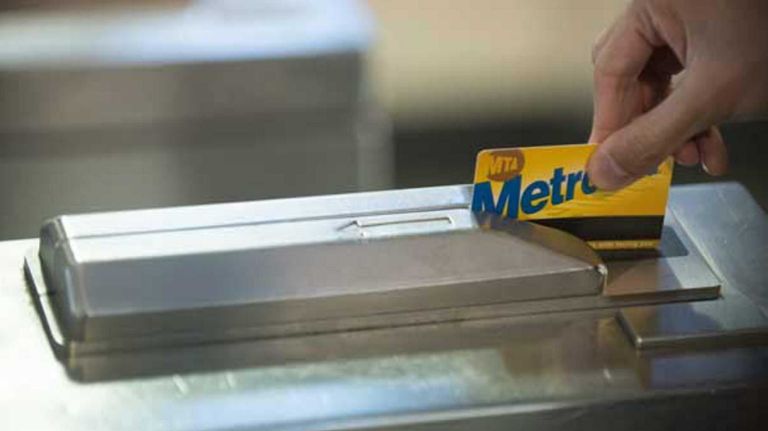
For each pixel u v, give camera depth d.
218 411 0.99
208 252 1.09
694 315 1.13
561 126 3.95
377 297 1.10
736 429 1.05
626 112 1.33
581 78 3.92
